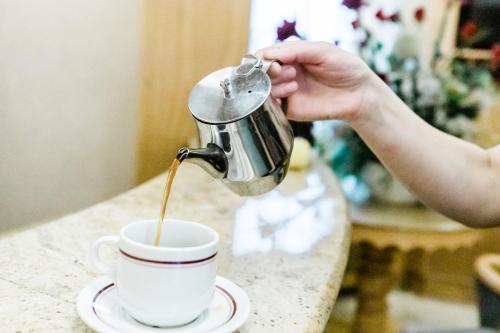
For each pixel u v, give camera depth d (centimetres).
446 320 271
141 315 60
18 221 232
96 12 229
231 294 69
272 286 79
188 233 67
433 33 284
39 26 217
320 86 94
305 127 224
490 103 232
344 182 225
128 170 252
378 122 96
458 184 102
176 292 59
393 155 99
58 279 75
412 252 285
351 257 232
